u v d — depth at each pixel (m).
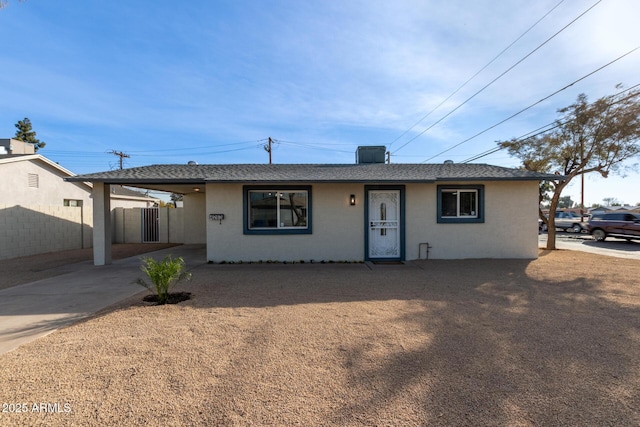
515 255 10.17
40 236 12.53
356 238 9.95
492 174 10.04
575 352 3.45
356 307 5.09
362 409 2.45
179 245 15.34
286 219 9.91
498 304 5.25
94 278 7.57
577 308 5.04
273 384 2.79
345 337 3.85
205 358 3.28
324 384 2.80
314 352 3.43
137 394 2.62
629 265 9.05
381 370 3.04
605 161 11.51
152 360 3.23
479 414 2.39
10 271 8.57
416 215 10.05
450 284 6.75
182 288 6.38
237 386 2.76
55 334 3.97
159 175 9.52
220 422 2.29
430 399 2.58
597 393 2.67
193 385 2.77
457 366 3.13
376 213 10.09
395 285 6.67
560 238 19.48
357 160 13.24
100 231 9.57
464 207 10.27
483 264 9.22
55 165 14.56
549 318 4.55
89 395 2.61
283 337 3.84
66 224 13.84
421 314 4.73
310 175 9.70
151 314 4.71
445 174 10.00
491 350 3.49
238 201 9.70
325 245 9.89
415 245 10.07
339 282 6.96
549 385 2.79
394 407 2.47
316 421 2.31
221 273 8.04
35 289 6.47
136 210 16.88
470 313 4.77
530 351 3.47
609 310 4.93
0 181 12.28
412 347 3.56
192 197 16.03
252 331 4.03
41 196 14.05
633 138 10.67
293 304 5.27
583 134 11.49
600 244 15.57
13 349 3.50
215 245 9.69
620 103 10.59
